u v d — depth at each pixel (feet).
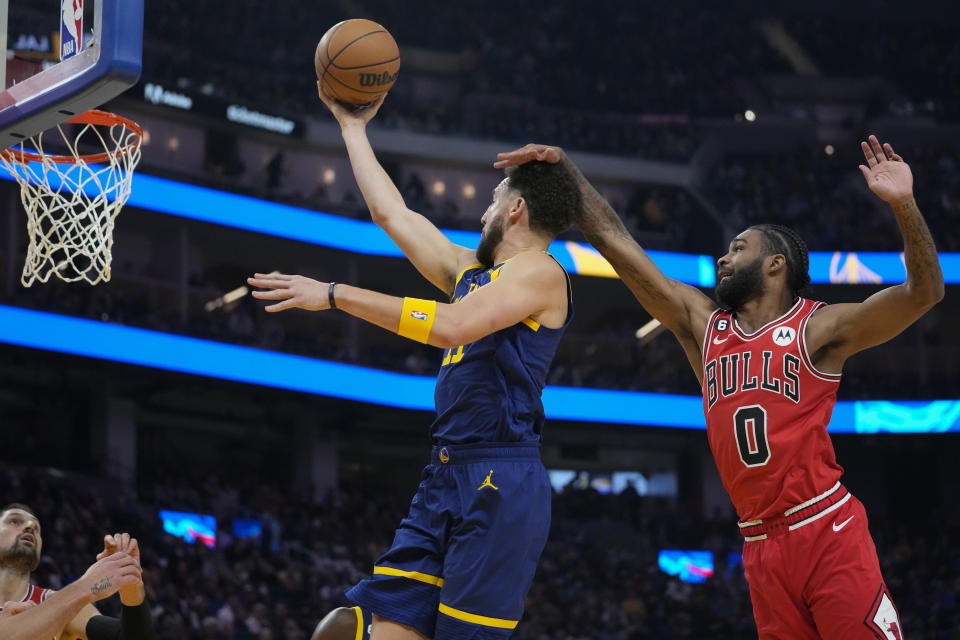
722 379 13.14
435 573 11.21
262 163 91.56
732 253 13.46
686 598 76.23
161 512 69.62
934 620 72.54
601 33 117.39
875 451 96.43
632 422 87.04
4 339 65.36
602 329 98.63
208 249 85.10
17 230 73.92
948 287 91.81
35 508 62.13
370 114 14.29
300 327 86.99
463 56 109.91
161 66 86.63
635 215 100.42
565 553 80.02
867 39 120.26
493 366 11.28
